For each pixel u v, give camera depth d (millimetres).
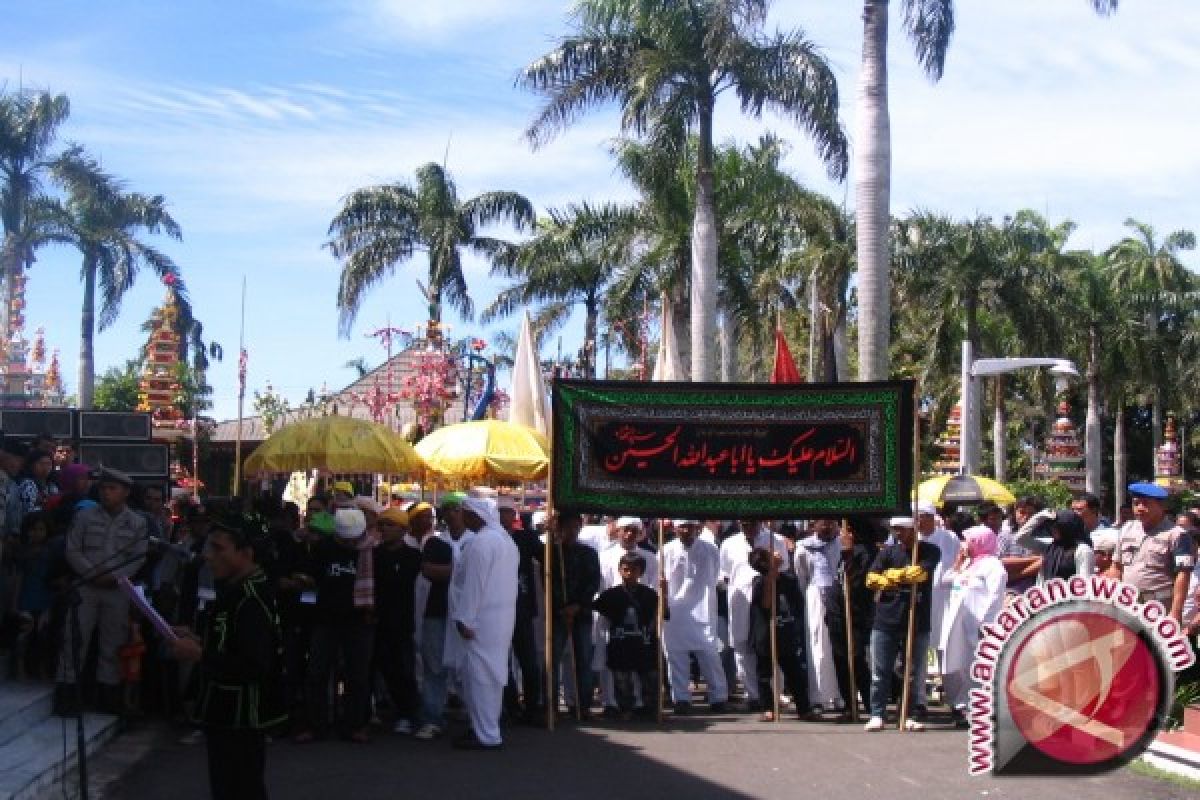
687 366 31453
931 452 48125
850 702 13180
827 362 32844
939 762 10891
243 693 7105
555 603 12969
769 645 13250
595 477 13016
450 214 34688
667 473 13070
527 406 18828
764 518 13078
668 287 30984
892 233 39812
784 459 13133
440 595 11945
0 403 28797
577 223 32938
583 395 13094
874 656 12672
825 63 25484
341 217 34781
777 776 10312
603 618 13680
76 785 9430
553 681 12844
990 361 24422
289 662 11656
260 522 12711
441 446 16062
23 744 9914
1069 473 39750
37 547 11922
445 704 12719
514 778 10117
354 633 11461
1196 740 10547
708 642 13875
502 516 12938
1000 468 47312
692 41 25766
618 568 13562
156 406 28578
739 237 31250
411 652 12070
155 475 19047
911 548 12891
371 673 12156
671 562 13953
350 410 33000
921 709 13047
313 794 9508
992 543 12977
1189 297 56938
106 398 46062
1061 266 51281
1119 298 54594
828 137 25500
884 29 21984
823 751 11391
